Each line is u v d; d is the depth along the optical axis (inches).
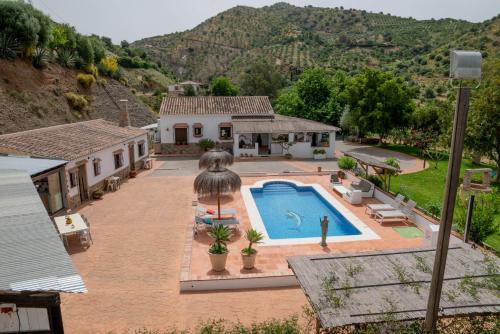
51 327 249.4
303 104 1867.6
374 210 676.7
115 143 923.4
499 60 1042.1
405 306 266.8
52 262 229.8
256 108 1489.9
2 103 1176.8
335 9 6988.2
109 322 365.1
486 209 549.6
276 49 5324.8
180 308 389.7
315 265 328.2
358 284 294.2
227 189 604.7
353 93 1644.9
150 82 2938.0
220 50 5644.7
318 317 264.7
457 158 210.7
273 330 258.1
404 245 554.3
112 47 3479.3
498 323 251.6
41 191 671.8
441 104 1556.3
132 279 453.1
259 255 518.3
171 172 1095.6
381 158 1334.9
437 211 659.4
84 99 1577.3
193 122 1419.8
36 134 815.1
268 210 782.5
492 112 959.0
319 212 770.2
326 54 4815.5
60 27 1676.9
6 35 1320.1
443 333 247.6
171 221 663.1
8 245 253.3
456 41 3543.3
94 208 741.3
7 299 228.2
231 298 410.0
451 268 319.0
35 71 1416.1
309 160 1310.3
